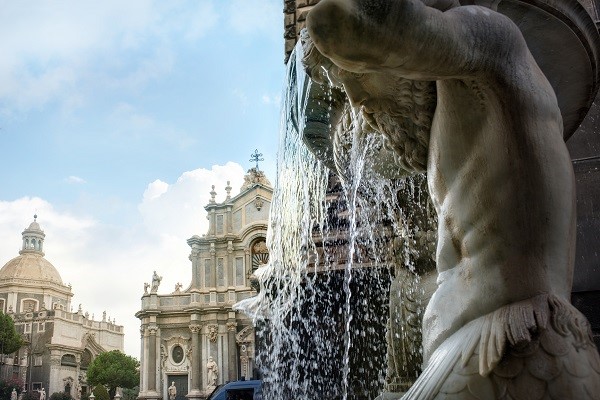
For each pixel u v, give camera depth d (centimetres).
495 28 109
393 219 237
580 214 234
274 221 346
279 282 426
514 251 109
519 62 113
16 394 6219
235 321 4231
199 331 4244
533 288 107
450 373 106
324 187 295
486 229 113
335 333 443
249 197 4581
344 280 360
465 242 118
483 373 101
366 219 272
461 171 120
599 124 239
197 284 4375
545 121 113
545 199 109
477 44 106
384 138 150
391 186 227
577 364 98
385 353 341
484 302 111
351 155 215
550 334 100
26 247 9306
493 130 113
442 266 126
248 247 4434
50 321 7212
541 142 111
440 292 122
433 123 130
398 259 235
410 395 112
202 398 4028
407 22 95
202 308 4253
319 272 371
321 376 459
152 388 4125
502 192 111
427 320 124
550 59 163
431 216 223
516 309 105
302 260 356
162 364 4216
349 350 348
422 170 144
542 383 97
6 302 8338
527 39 156
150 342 4234
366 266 343
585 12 152
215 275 4403
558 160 112
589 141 240
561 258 110
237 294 4294
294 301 430
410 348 224
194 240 4494
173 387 4106
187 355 4216
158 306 4334
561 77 169
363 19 93
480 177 115
